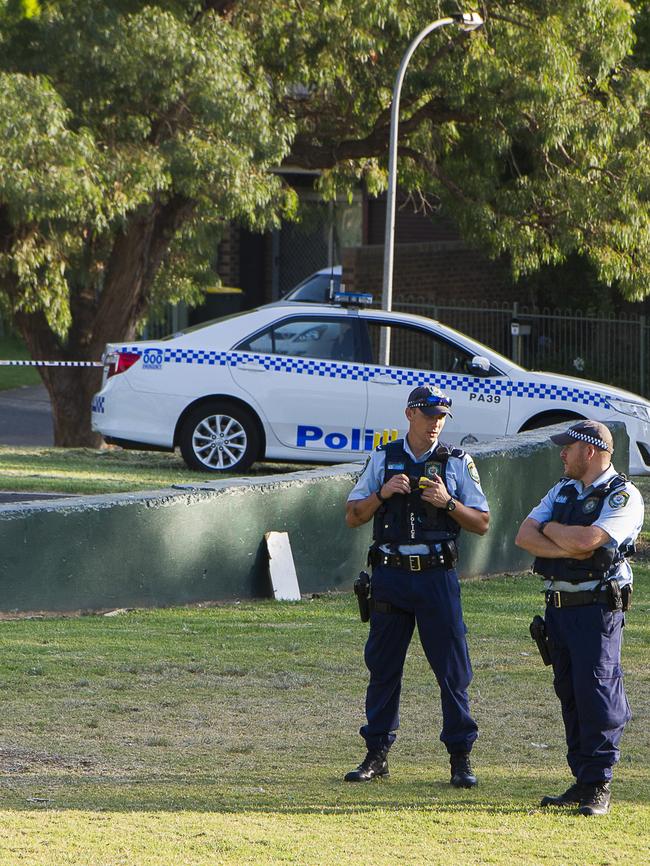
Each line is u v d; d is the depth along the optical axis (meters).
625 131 57.28
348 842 14.02
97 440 59.09
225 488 27.86
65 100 49.06
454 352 43.00
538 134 56.72
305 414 42.41
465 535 31.91
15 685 20.86
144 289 59.16
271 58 55.97
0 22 48.09
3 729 18.61
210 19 50.47
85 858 13.16
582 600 16.03
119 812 14.94
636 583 31.95
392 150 54.88
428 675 23.12
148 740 18.44
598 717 15.80
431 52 56.50
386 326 42.97
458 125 61.94
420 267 87.19
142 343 43.09
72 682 21.25
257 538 28.38
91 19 46.84
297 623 26.31
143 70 47.22
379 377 42.44
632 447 42.31
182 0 50.81
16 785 16.03
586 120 56.66
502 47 55.44
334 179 68.94
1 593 24.89
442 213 74.56
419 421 16.78
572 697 16.38
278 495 28.64
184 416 42.44
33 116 45.34
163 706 20.27
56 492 35.06
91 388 59.16
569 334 80.50
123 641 23.92
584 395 42.34
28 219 47.38
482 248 66.19
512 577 32.62
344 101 60.38
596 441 16.12
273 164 52.41
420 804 15.78
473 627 26.78
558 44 54.56
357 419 42.34
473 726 16.78
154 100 49.91
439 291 88.25
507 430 42.34
